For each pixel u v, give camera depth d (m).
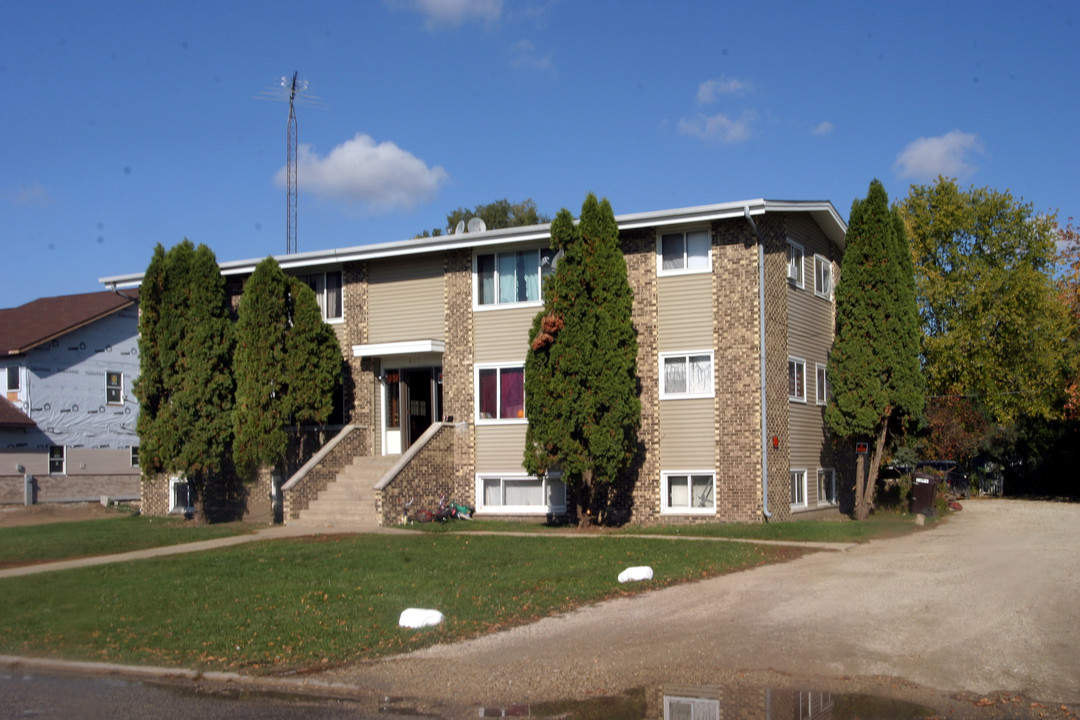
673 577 14.12
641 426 23.05
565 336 21.20
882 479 29.02
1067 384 38.38
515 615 11.71
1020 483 47.31
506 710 7.86
